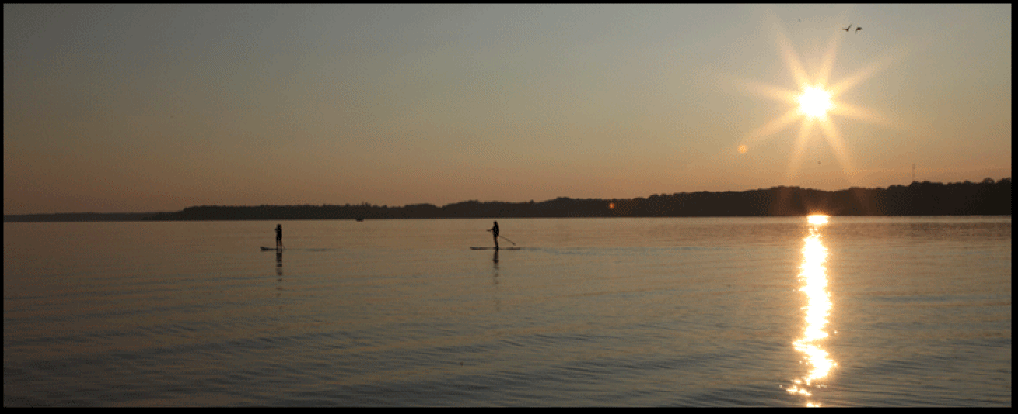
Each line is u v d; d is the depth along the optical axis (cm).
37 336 1756
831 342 1623
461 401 1200
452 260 4466
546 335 1742
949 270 3431
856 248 5619
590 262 4200
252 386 1291
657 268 3712
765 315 2025
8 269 3938
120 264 4328
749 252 5184
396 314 2089
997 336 1677
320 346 1623
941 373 1341
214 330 1833
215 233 12950
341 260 4569
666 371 1380
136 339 1717
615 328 1833
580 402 1191
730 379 1316
